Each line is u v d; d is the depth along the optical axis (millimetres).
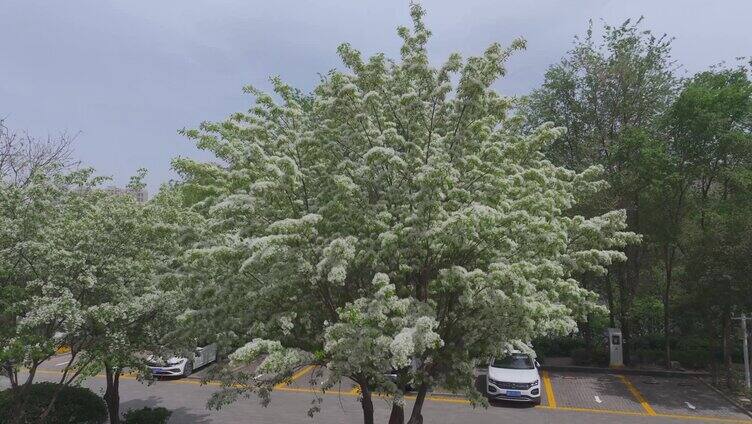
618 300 22250
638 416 14305
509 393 14922
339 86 7723
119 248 9141
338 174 7551
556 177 9789
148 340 9453
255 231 7688
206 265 7797
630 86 22531
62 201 9734
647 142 18906
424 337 5730
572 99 23156
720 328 20750
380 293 5996
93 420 11188
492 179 7492
